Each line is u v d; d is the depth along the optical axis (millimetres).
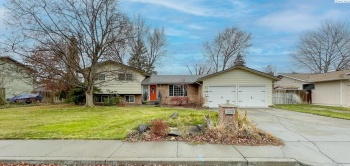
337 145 5816
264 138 6160
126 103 22688
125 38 16594
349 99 18266
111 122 8977
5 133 7066
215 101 19547
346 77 18062
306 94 23219
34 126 8312
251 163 4625
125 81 22500
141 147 5594
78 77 16734
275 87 28484
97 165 4691
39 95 23047
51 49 14695
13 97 22516
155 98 24062
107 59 16688
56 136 6660
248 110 15703
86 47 15664
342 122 9609
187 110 14086
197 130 6656
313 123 9328
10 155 5035
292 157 4859
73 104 19766
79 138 6441
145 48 38625
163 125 6738
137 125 7766
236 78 19531
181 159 4738
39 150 5375
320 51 34875
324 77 21688
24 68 15578
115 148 5512
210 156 4914
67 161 4754
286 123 9320
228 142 5906
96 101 22688
